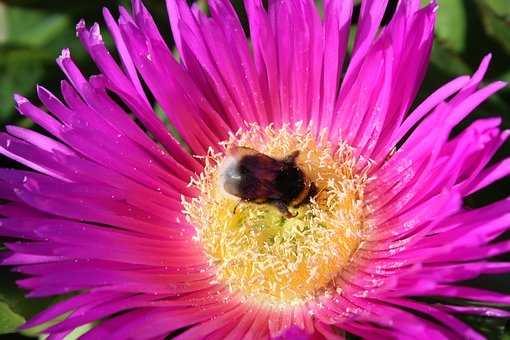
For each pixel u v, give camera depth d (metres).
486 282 0.20
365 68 0.21
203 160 0.23
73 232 0.20
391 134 0.21
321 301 0.21
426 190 0.20
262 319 0.21
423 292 0.18
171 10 0.22
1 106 0.25
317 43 0.22
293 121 0.23
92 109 0.21
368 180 0.22
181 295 0.22
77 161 0.21
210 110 0.23
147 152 0.22
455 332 0.19
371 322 0.19
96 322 0.21
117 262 0.21
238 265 0.22
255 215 0.22
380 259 0.21
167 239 0.22
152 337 0.19
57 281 0.19
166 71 0.22
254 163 0.21
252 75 0.23
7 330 0.22
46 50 0.25
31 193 0.20
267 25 0.22
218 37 0.22
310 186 0.22
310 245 0.22
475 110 0.23
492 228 0.18
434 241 0.19
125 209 0.22
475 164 0.19
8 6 0.26
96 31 0.22
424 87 0.23
